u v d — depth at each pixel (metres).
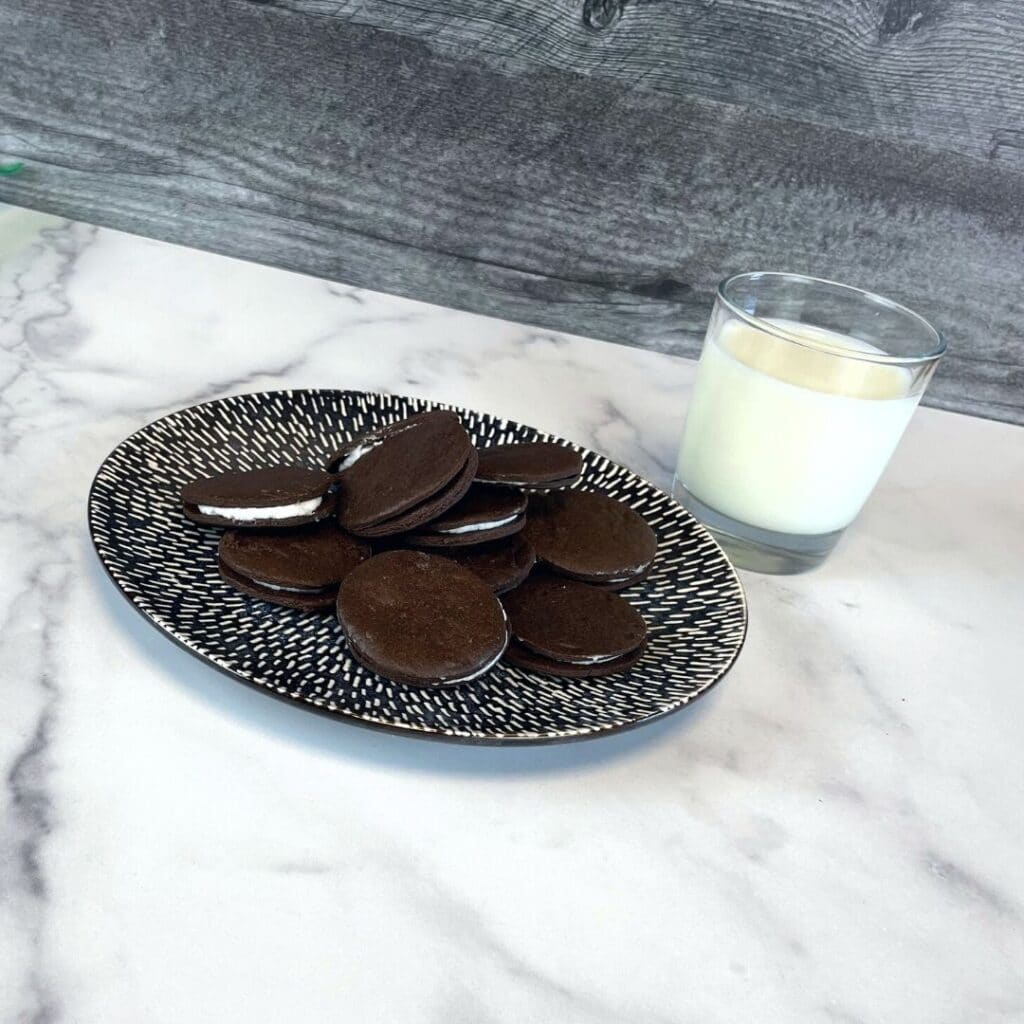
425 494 0.48
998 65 0.70
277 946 0.35
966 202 0.74
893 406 0.54
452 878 0.38
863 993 0.38
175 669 0.44
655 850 0.41
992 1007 0.38
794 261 0.77
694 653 0.48
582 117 0.72
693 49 0.70
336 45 0.71
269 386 0.65
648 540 0.53
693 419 0.59
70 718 0.41
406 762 0.42
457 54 0.71
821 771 0.46
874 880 0.42
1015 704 0.53
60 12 0.71
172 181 0.76
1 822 0.36
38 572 0.47
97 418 0.58
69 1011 0.32
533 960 0.36
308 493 0.48
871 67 0.70
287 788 0.40
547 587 0.49
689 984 0.37
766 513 0.57
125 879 0.36
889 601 0.59
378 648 0.42
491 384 0.72
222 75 0.72
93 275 0.72
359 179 0.75
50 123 0.75
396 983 0.35
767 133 0.72
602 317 0.80
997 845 0.45
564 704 0.43
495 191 0.75
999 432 0.82
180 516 0.50
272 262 0.79
